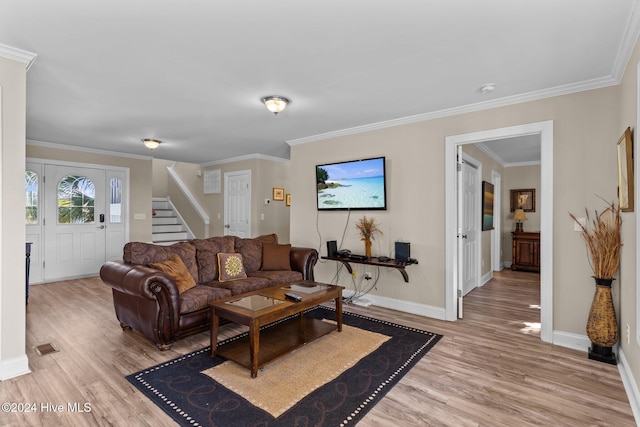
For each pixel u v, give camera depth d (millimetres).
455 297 3656
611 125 2766
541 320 3066
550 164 3033
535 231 6746
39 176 5336
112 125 4332
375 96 3244
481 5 1821
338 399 2104
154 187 8852
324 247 4836
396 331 3293
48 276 5434
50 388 2213
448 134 3674
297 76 2779
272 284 3801
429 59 2469
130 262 3266
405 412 1978
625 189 2299
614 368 2525
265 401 2080
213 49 2326
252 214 6523
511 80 2842
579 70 2631
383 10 1873
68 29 2068
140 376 2377
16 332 2367
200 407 2016
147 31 2092
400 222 4047
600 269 2615
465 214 4664
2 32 2098
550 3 1799
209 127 4434
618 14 1891
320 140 4863
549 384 2293
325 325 3268
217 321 2686
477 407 2029
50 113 3801
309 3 1809
